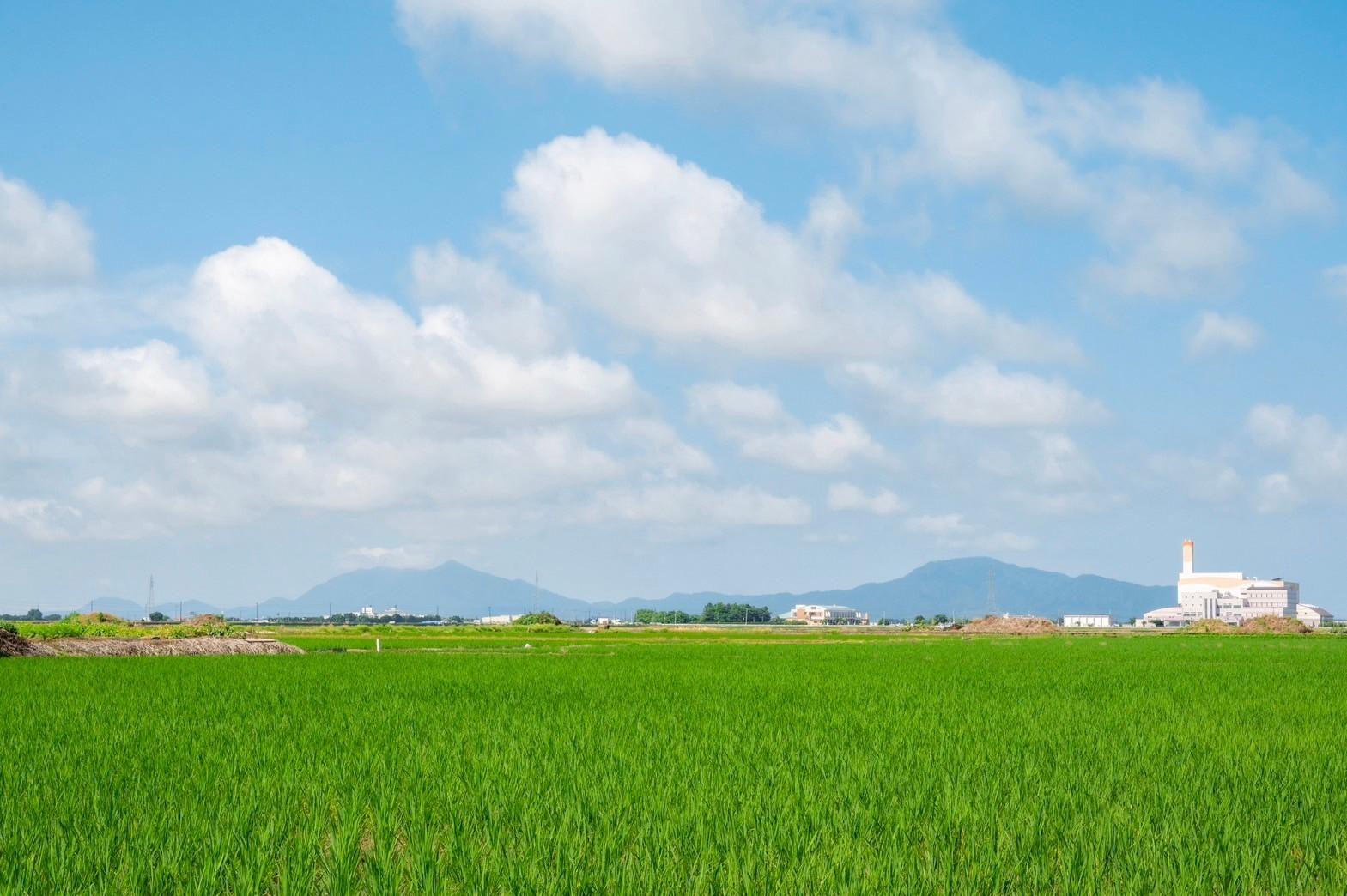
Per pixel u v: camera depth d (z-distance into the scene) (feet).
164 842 25.12
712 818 27.71
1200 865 23.32
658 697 64.08
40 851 23.91
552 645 180.14
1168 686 74.28
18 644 123.85
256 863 22.98
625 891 21.58
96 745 41.16
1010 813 28.60
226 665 101.35
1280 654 135.54
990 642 201.67
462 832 25.95
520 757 37.45
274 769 34.94
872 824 27.35
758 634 293.84
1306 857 24.36
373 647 167.94
